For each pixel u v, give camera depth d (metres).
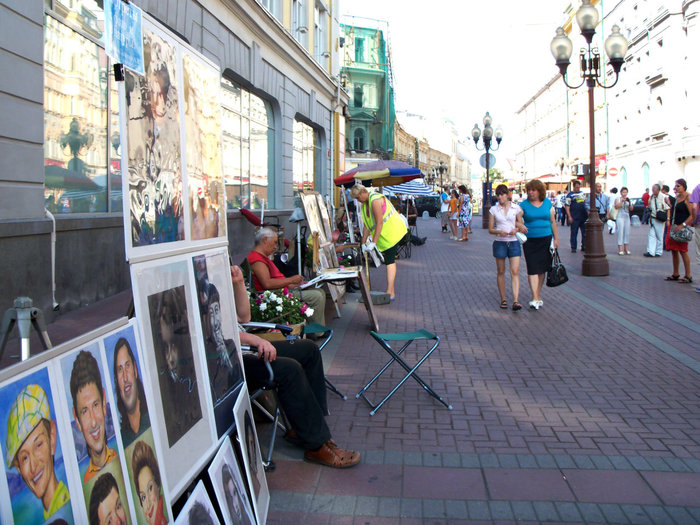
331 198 24.84
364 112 51.12
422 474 3.72
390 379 5.58
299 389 3.78
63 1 7.40
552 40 12.45
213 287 3.27
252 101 15.48
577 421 4.52
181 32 10.34
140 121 2.56
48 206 7.14
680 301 9.34
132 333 2.35
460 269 13.91
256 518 2.95
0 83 5.87
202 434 2.81
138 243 2.49
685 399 4.95
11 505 1.58
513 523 3.17
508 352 6.47
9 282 5.90
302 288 7.12
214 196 3.49
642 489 3.50
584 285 11.09
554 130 71.56
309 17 20.09
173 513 2.61
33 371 1.74
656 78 40.19
